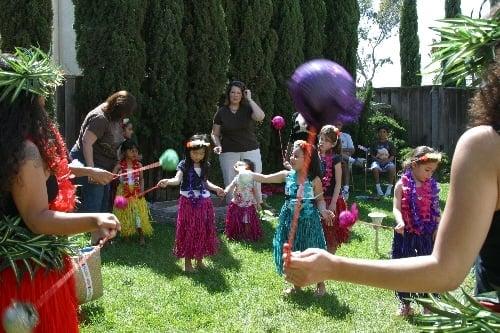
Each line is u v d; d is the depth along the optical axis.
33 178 2.33
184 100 9.17
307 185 5.04
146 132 8.88
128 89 8.52
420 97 15.34
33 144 2.38
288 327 4.55
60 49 13.30
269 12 10.60
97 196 6.02
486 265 1.65
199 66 9.30
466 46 1.92
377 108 14.96
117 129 6.19
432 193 4.72
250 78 10.52
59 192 2.70
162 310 4.81
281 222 5.17
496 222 1.56
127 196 6.86
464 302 1.84
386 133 12.02
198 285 5.50
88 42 8.42
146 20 8.85
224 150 8.14
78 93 8.68
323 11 11.95
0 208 2.39
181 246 5.86
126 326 4.44
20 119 2.38
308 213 5.03
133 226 6.86
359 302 5.17
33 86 2.42
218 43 9.42
